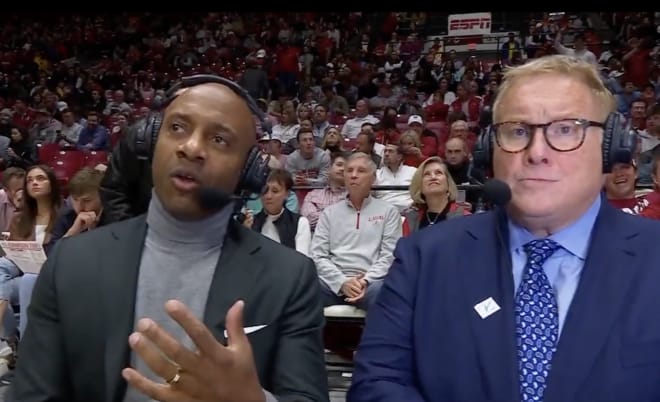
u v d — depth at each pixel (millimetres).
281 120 8961
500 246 1229
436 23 17438
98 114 11633
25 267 3154
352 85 13656
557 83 1145
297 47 16516
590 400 1076
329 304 3600
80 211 3230
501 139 1163
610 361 1083
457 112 9008
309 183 5812
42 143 9938
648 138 6754
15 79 15375
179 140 1162
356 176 3715
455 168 4836
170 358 885
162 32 18656
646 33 13727
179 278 1212
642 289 1117
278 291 1216
